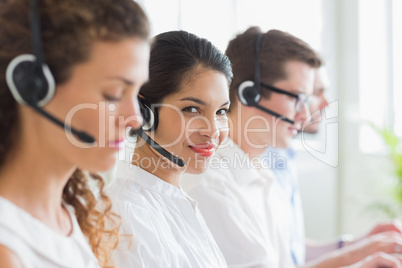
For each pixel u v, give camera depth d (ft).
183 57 3.36
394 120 12.05
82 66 2.03
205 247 3.70
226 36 11.02
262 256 4.46
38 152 2.16
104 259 2.80
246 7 11.32
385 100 12.23
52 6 2.00
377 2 12.35
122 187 3.44
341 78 13.08
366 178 12.51
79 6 2.00
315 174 12.71
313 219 12.76
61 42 2.00
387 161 12.00
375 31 12.44
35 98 1.98
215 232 4.42
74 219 2.58
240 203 4.68
